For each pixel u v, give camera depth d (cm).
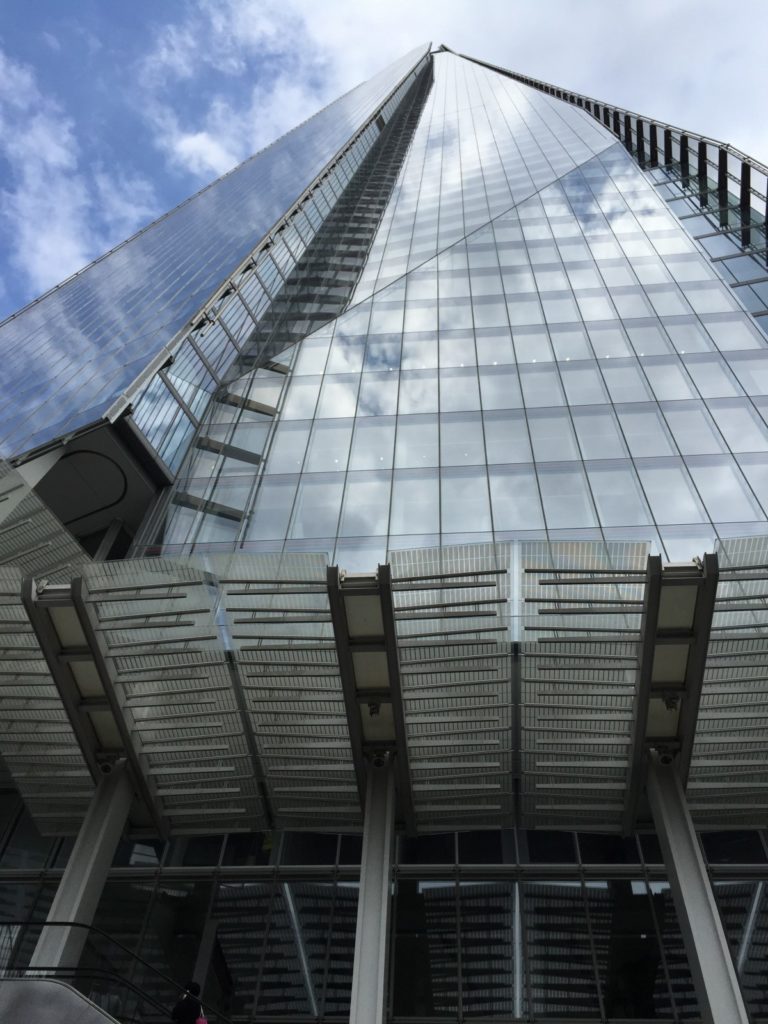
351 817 1577
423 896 1536
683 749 1404
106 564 1459
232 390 2978
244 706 1552
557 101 7419
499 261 3525
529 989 1380
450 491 2203
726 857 1560
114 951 1438
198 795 1602
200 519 2272
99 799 1512
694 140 4253
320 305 3600
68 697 1500
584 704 1460
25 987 1077
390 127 9019
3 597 1494
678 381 2517
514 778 1534
